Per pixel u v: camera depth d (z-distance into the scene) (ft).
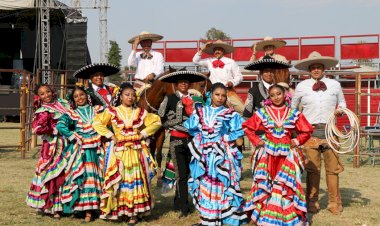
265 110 21.72
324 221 23.76
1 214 24.30
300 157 21.66
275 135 21.33
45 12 96.17
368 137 48.75
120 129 22.59
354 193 31.04
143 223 22.94
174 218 23.88
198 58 33.94
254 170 21.68
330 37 73.10
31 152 50.62
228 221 21.43
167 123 24.63
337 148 25.16
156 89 27.94
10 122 94.79
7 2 93.09
